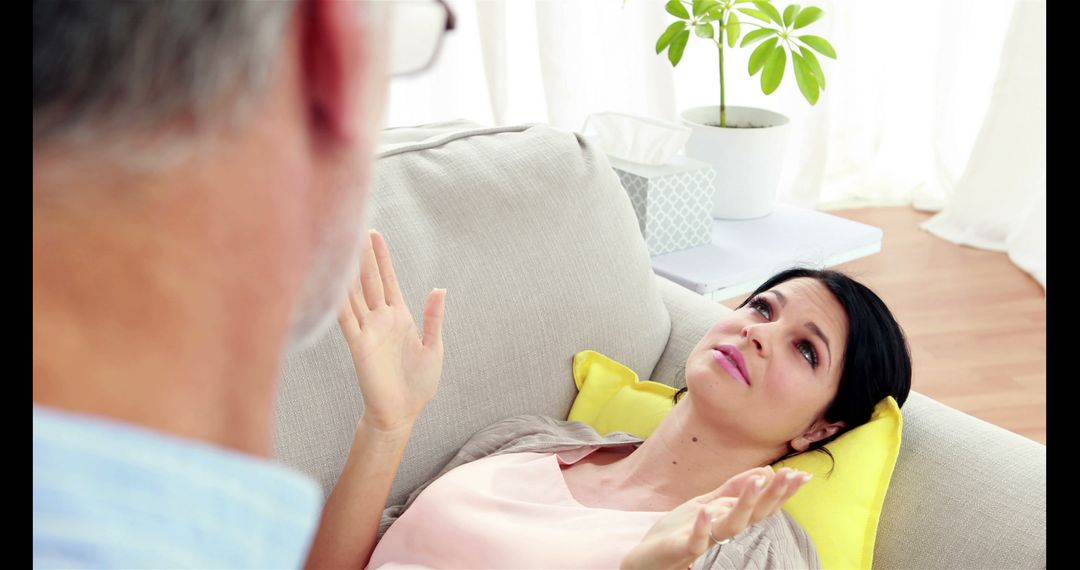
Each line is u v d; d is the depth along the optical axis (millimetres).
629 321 1558
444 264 1409
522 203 1484
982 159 3375
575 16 3078
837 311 1392
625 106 3281
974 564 1235
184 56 252
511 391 1462
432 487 1341
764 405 1351
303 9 281
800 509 1318
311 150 297
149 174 256
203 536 261
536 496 1354
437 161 1479
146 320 262
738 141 2266
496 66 3027
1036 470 1268
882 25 3561
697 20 2482
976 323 2943
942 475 1311
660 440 1409
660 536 1065
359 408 1309
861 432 1358
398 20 349
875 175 3750
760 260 2080
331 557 1253
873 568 1315
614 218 1573
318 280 325
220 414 283
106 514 246
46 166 250
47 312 253
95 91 249
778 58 2490
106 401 259
